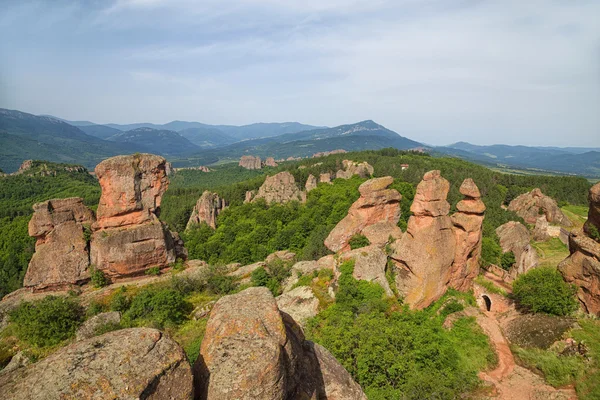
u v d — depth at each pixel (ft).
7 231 223.30
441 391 70.69
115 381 28.96
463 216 112.98
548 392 75.66
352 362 76.79
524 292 102.53
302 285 119.24
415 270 107.14
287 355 39.37
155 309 101.91
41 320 91.56
